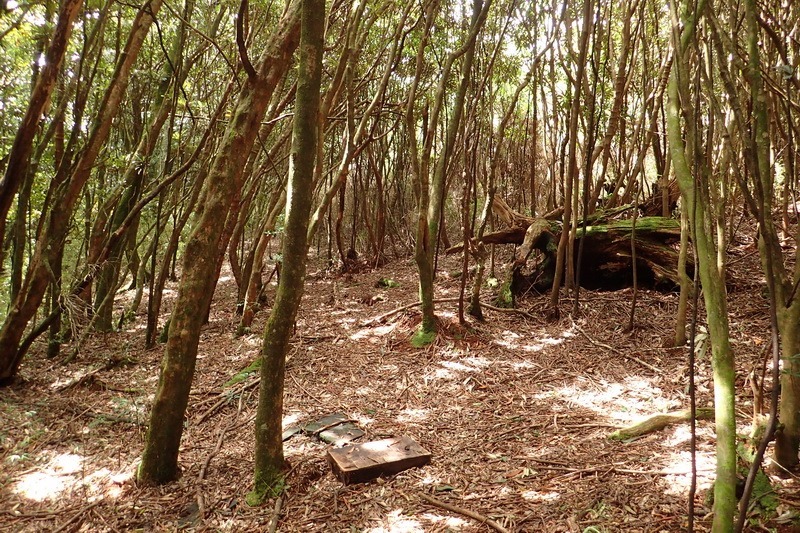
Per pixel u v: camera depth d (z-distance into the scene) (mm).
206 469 3646
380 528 2842
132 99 7641
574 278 7203
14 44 5805
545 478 3156
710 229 1916
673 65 2135
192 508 3250
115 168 7160
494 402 4430
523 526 2707
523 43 8406
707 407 3678
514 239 7723
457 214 12672
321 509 3082
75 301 5934
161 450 3518
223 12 6512
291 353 5879
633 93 9023
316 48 2967
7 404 4945
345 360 5625
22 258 5953
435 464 3473
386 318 6793
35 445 4164
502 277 8203
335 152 11227
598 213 7422
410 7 5664
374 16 5828
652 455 3264
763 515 2432
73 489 3535
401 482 3281
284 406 4590
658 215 7457
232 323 7555
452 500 3029
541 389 4605
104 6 5164
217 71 8344
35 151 5777
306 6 2928
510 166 11367
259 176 7301
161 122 6469
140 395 5086
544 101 9430
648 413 3910
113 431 4371
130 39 5168
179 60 6039
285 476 3355
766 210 2410
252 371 5422
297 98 2996
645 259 6777
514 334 5996
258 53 7449
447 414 4281
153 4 5211
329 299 8688
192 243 3496
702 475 2934
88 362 6176
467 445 3709
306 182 3053
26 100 6375
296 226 3082
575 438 3643
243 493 3344
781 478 2666
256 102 3547
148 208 7758
